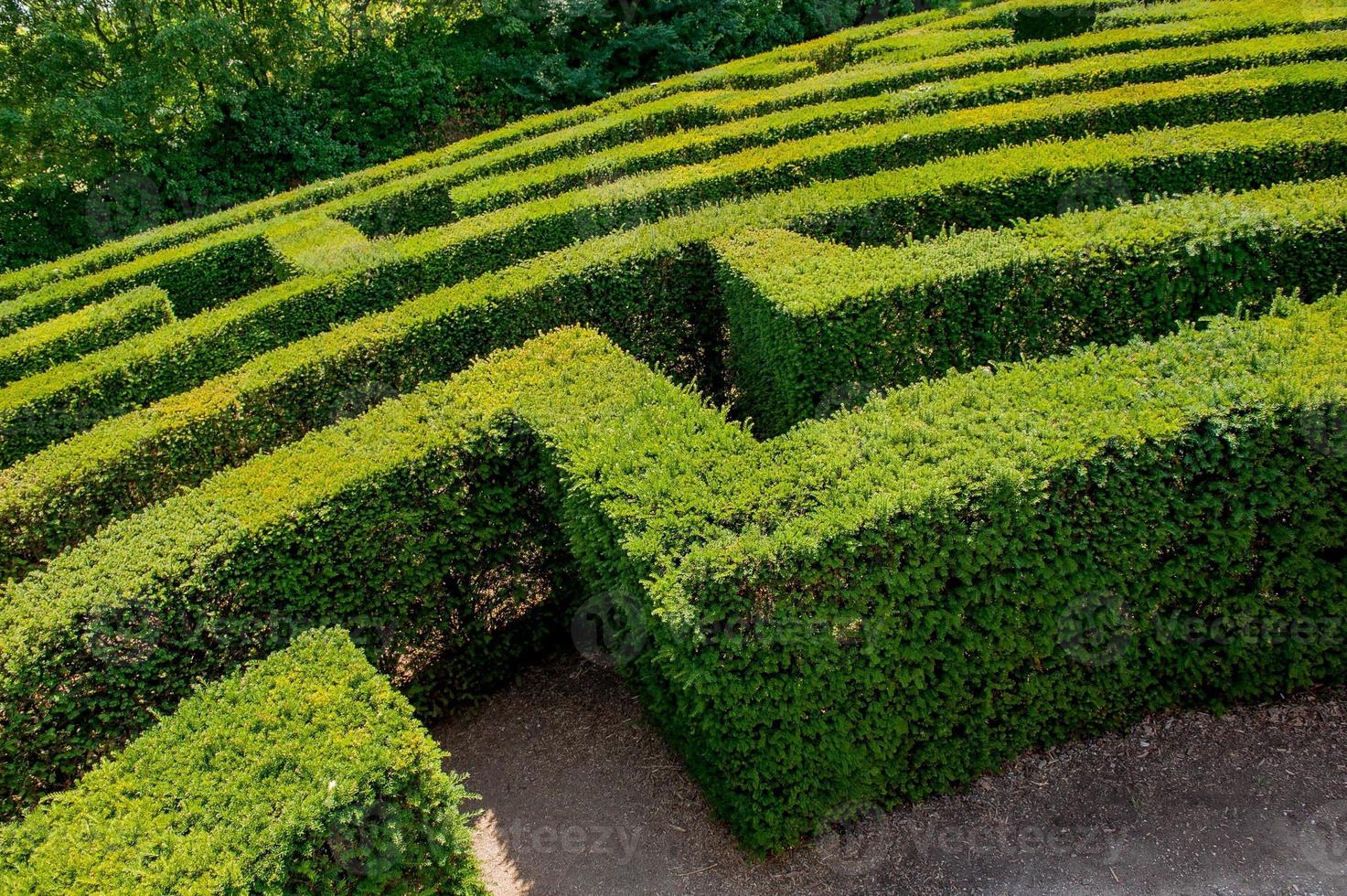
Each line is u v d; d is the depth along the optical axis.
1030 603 4.79
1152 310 7.16
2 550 6.62
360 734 3.98
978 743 5.16
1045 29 19.09
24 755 4.86
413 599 5.97
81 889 3.43
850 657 4.59
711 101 14.92
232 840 3.58
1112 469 4.66
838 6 29.61
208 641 5.32
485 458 6.02
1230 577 5.05
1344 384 4.73
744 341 7.70
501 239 10.43
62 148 19.89
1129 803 5.07
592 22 25.14
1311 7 14.88
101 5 19.61
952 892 4.75
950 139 10.80
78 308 12.15
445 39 24.14
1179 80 12.27
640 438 5.56
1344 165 8.88
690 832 5.31
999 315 7.02
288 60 21.75
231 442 7.54
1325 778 5.03
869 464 4.88
